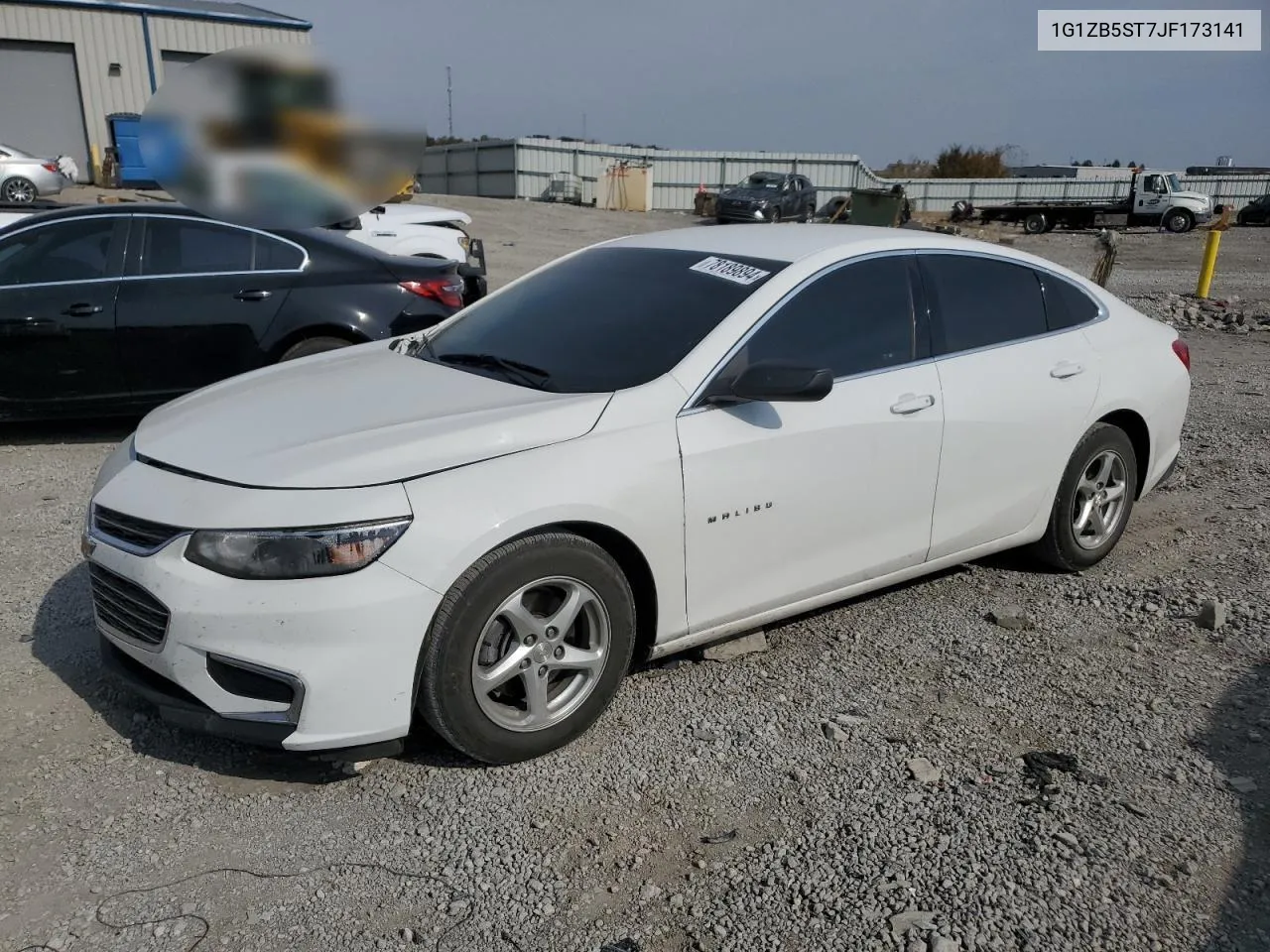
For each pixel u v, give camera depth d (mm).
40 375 6375
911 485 4008
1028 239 34062
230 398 3742
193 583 2902
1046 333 4547
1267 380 9672
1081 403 4535
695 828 2947
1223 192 48375
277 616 2852
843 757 3303
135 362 6492
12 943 2479
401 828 2941
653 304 3881
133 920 2568
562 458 3180
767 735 3432
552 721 3256
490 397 3480
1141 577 4805
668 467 3346
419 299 6953
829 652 4039
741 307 3680
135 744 3338
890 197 31562
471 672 3055
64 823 2936
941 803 3049
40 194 21703
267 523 2887
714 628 3650
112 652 3307
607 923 2578
